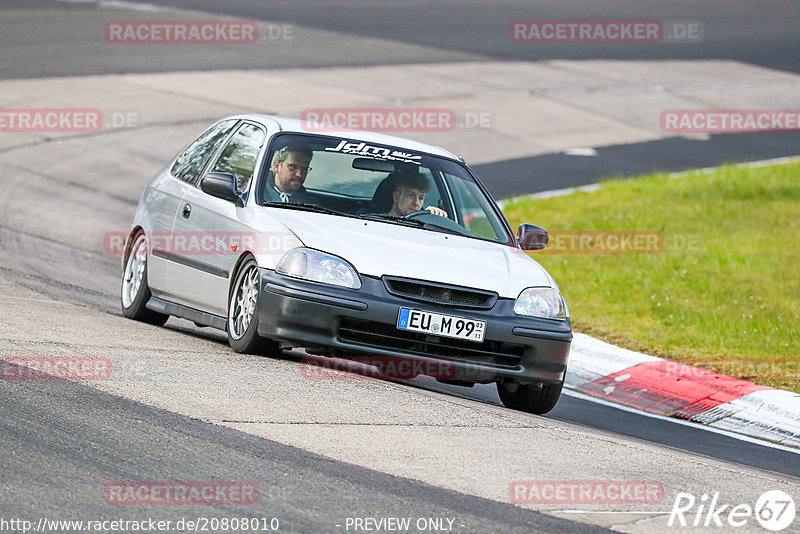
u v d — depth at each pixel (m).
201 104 80.94
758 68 121.81
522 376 26.56
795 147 90.19
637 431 28.30
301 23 118.81
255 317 26.44
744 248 54.12
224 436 20.17
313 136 30.39
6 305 31.09
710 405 31.78
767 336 39.38
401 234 27.84
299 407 22.73
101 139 69.81
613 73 112.06
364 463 19.58
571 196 66.56
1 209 52.44
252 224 27.69
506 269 27.56
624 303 43.59
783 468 25.81
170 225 31.58
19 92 78.31
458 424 23.34
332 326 25.58
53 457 18.20
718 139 91.19
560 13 142.75
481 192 31.03
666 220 60.31
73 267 42.97
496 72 106.12
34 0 115.62
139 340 28.41
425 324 25.69
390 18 129.12
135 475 17.77
